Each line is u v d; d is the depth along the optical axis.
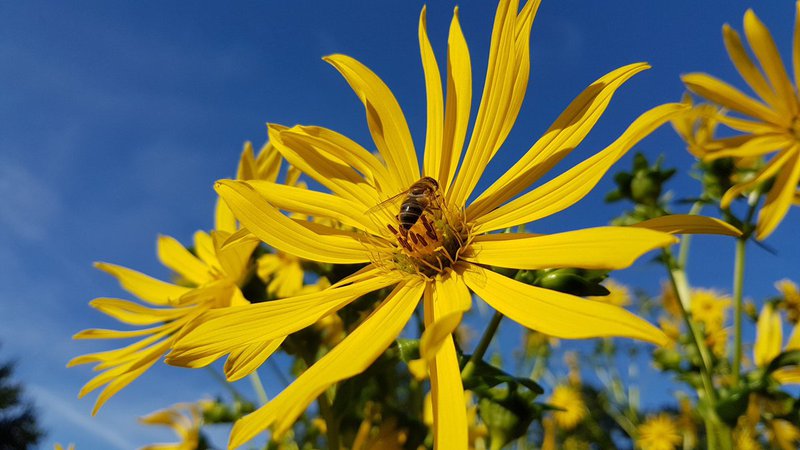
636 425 0.28
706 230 0.07
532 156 0.09
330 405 0.10
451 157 0.10
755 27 0.14
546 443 0.30
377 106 0.10
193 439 0.16
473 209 0.09
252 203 0.09
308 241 0.09
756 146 0.14
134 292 0.14
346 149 0.10
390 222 0.10
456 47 0.10
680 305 0.15
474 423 0.14
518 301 0.07
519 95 0.10
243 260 0.12
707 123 0.16
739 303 0.15
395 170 0.10
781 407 0.14
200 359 0.08
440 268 0.09
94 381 0.11
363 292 0.09
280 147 0.10
